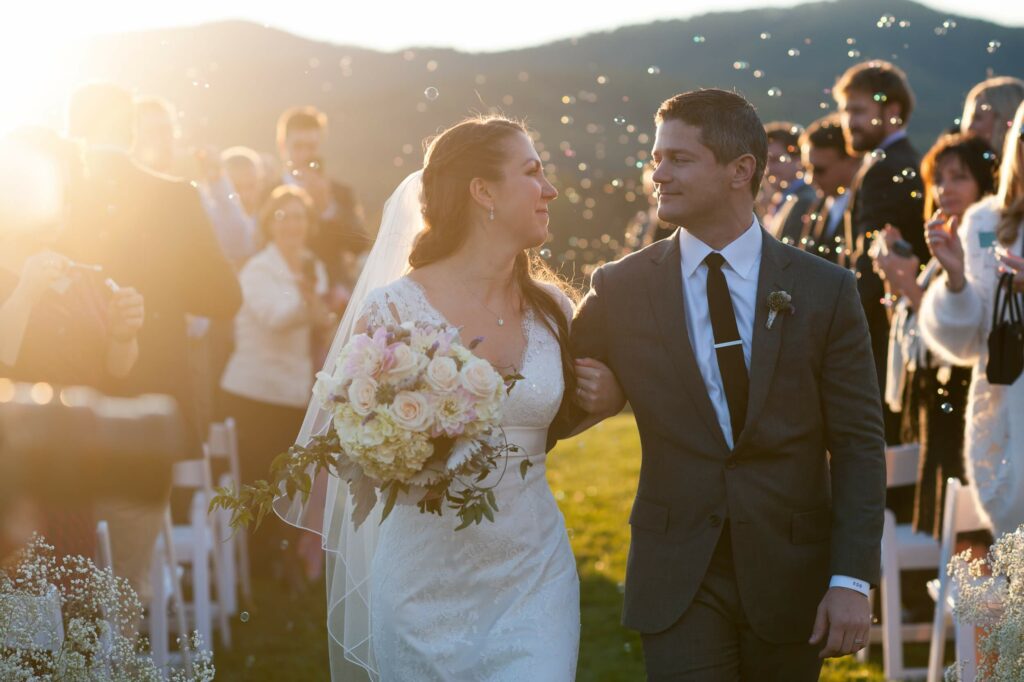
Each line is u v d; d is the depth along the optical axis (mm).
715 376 2699
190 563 6039
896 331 4957
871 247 5238
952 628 4930
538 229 2879
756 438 2631
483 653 2693
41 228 3006
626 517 7711
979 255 3922
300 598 6285
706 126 2635
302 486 2609
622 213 17031
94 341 3570
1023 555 2492
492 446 2617
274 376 6590
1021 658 2422
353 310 3107
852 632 2523
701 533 2668
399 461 2477
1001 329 3605
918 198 5242
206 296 4371
